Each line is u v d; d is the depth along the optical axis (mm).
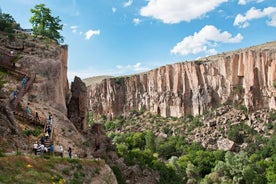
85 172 41000
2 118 42594
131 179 81500
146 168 93125
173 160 131000
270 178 113812
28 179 31922
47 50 68250
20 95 53750
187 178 126688
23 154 36125
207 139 176500
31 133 46406
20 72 59656
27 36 73000
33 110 54031
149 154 109375
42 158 37000
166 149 170375
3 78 56906
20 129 45281
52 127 51438
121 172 76250
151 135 179750
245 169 116562
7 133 41438
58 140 51188
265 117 179625
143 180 85250
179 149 173375
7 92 53562
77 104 73688
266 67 193125
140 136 183875
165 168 105250
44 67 62875
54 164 37438
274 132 166125
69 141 53750
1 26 71312
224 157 144875
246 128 178000
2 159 32375
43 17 84000
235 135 172125
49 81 61594
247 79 198500
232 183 116438
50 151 43000
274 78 188500
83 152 53188
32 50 66875
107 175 45562
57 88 62344
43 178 33500
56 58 67688
